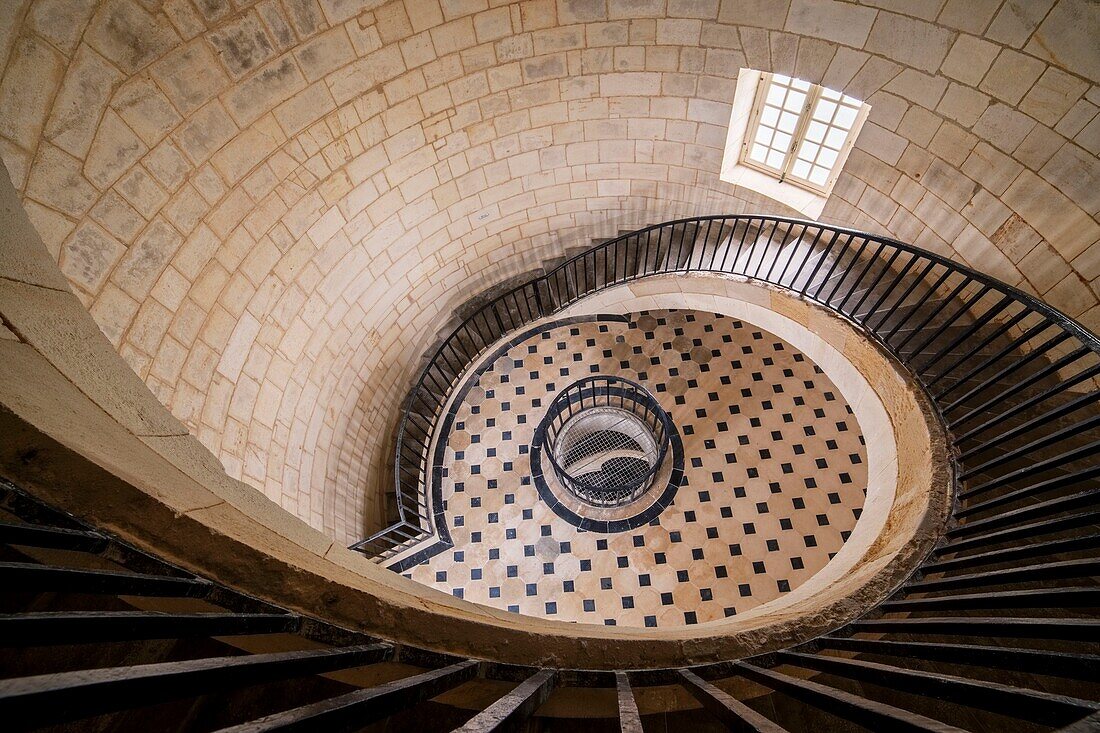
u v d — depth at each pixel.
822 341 5.75
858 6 4.73
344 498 7.68
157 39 4.05
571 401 9.55
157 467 1.50
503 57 6.20
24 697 0.53
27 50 3.36
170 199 4.52
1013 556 2.41
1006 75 4.30
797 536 7.64
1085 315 4.69
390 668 1.49
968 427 4.35
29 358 1.41
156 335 4.56
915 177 5.61
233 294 5.38
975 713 2.18
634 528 8.05
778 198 7.36
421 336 9.40
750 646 2.33
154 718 1.27
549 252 9.91
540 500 8.51
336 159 6.01
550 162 7.89
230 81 4.68
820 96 6.28
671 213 8.88
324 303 6.82
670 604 7.37
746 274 6.79
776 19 5.28
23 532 0.89
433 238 8.09
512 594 7.73
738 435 8.68
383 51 5.56
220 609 1.28
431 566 8.05
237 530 1.47
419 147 6.71
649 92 6.78
